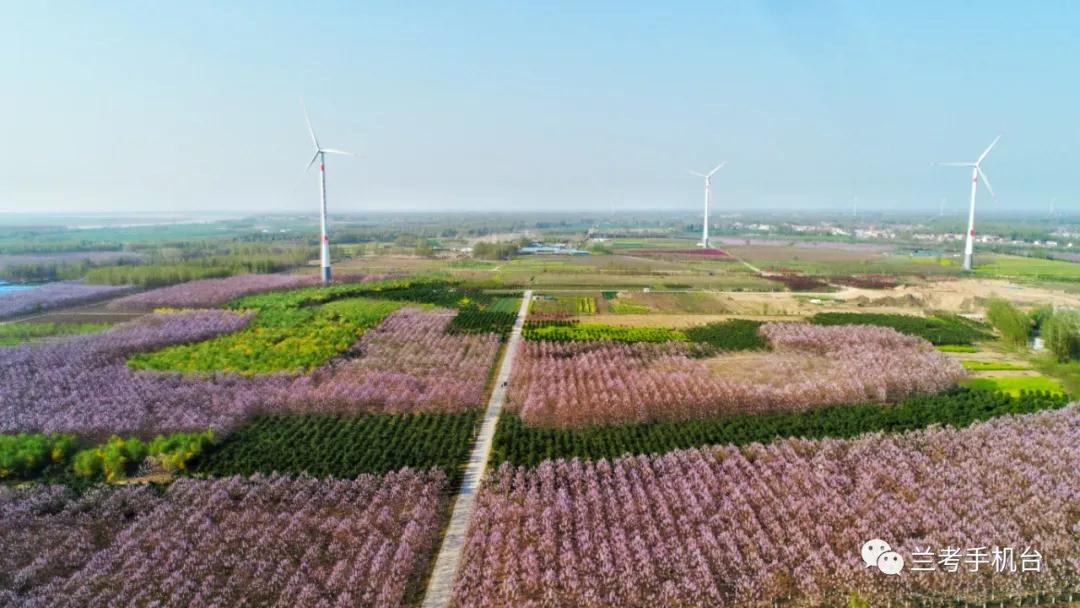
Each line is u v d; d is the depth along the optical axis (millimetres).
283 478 50469
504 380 77625
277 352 85625
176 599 37438
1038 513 45969
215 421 60719
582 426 61688
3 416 62219
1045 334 90938
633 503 46906
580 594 37875
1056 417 63031
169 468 52719
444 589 38719
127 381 72812
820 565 39625
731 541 42219
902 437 58844
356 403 66625
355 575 38875
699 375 77438
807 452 56688
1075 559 40219
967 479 50906
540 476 51156
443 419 64000
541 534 43688
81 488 49750
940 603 37375
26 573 39500
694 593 37594
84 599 37625
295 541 42750
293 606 36750
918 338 95125
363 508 47094
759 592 38344
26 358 80500
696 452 55188
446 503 48469
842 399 68500
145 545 42812
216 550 41906
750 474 52312
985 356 90312
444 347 90938
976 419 62781
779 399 67125
